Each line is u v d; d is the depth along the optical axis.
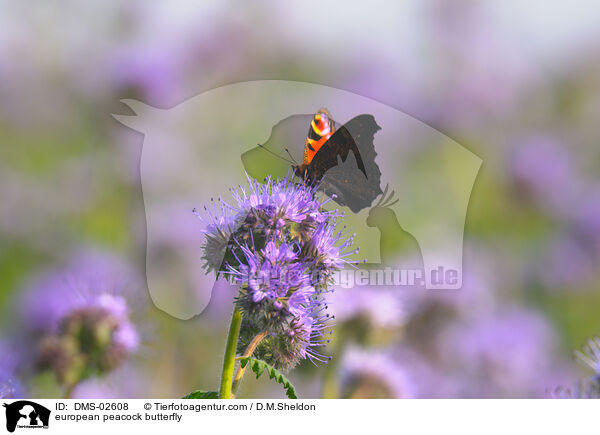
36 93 13.58
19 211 12.26
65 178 12.53
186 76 10.84
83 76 12.95
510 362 10.88
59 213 12.18
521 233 14.47
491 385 10.92
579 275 14.30
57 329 8.20
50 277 10.42
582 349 12.64
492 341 11.16
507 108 14.88
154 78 10.97
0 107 13.55
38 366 8.00
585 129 16.22
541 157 15.05
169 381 8.74
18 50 14.09
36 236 11.92
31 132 13.27
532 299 13.83
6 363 7.52
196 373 8.84
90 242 11.34
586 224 14.66
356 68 11.42
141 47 12.26
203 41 11.40
